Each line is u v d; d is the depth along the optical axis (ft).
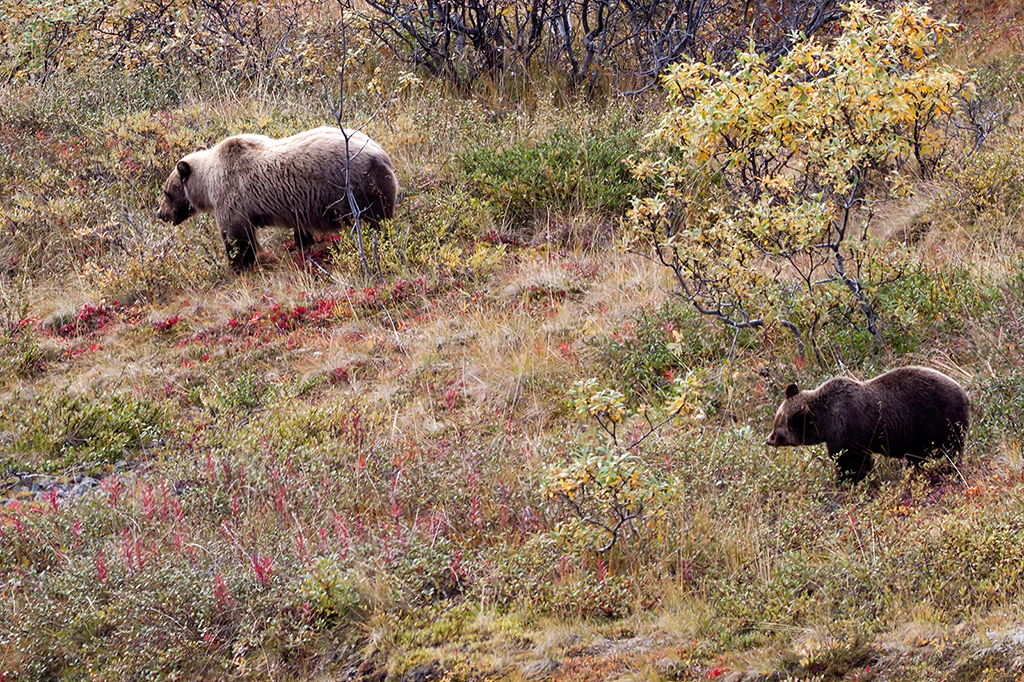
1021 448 33.81
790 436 34.83
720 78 43.96
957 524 28.32
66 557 33.22
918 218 53.47
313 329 52.75
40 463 42.06
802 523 31.68
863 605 26.73
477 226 60.49
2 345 51.90
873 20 46.60
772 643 26.35
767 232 41.68
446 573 31.83
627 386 43.27
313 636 29.60
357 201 56.29
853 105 43.21
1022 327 39.50
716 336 44.60
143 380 49.62
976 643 24.40
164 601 30.55
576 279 53.21
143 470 41.47
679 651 26.76
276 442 40.42
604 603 29.35
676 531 31.86
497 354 47.01
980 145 57.62
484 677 27.27
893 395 33.30
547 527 33.81
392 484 36.40
